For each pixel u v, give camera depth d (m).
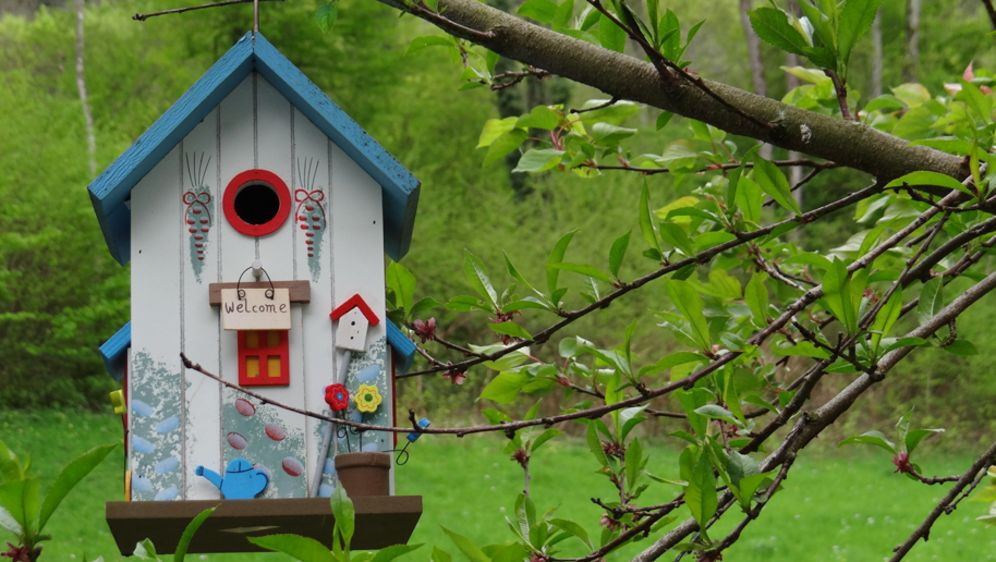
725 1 38.56
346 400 3.45
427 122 30.69
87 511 16.11
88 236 22.59
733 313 3.31
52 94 32.38
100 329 23.11
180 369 3.49
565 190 26.75
